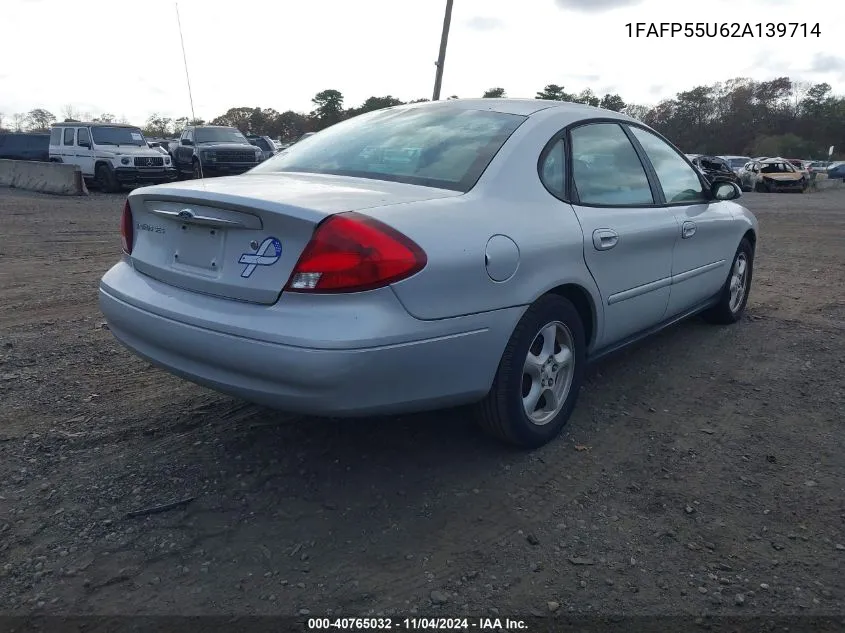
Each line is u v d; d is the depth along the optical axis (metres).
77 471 3.28
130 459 3.40
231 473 3.28
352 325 2.63
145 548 2.75
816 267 8.91
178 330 2.96
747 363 4.94
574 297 3.72
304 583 2.57
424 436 3.66
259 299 2.79
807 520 3.03
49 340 5.20
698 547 2.82
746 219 5.71
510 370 3.23
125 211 3.49
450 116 3.85
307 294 2.67
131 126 21.72
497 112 3.81
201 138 23.27
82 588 2.53
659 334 5.59
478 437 3.66
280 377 2.69
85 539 2.79
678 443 3.70
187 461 3.38
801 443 3.73
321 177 3.43
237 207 2.80
